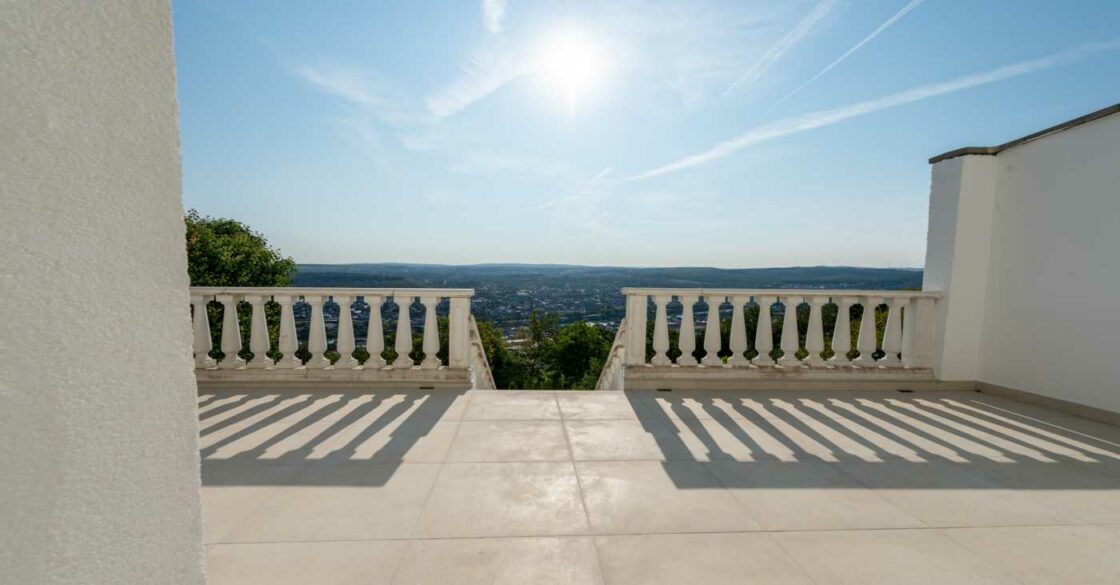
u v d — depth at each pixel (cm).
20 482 75
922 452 361
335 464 322
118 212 89
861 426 420
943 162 560
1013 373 516
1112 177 436
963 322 552
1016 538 244
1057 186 478
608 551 227
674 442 373
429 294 530
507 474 310
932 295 557
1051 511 272
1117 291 433
